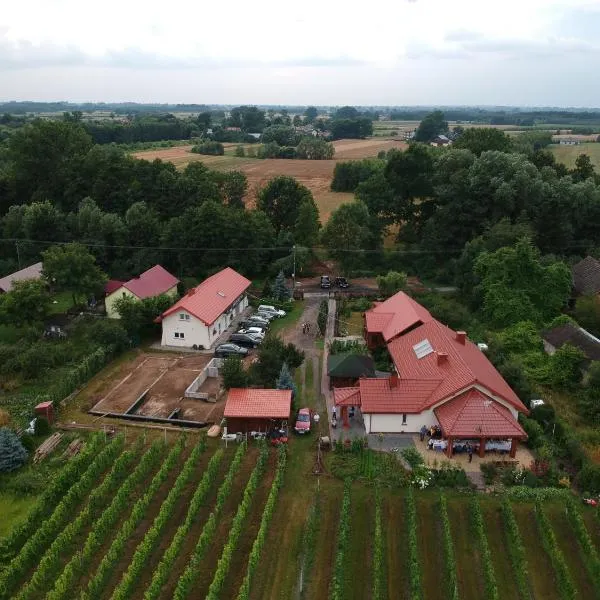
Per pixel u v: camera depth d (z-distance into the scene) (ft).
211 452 150.82
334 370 179.73
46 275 243.81
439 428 155.02
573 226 296.51
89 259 249.75
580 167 352.28
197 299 224.33
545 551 118.62
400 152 349.00
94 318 242.17
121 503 127.95
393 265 314.55
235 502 131.54
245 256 298.97
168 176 353.31
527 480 137.08
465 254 273.13
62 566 113.70
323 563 115.44
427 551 118.32
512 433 144.77
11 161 391.04
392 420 157.38
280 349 183.52
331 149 641.40
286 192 350.02
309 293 283.18
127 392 183.73
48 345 206.39
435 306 243.60
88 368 190.19
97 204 353.72
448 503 131.13
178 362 206.69
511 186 290.35
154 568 113.09
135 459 146.92
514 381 175.94
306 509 129.59
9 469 140.26
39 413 161.89
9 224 320.29
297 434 158.51
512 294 235.40
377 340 212.02
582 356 185.06
